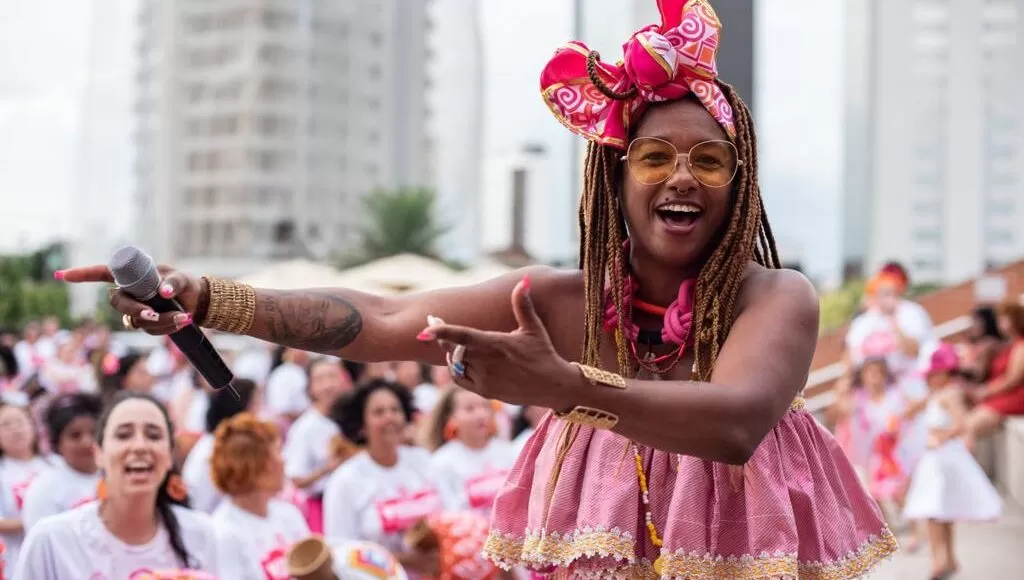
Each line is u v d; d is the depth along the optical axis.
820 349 20.27
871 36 59.97
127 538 4.16
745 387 1.96
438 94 62.09
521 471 2.39
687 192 2.20
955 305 20.28
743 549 2.19
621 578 2.19
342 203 60.44
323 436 7.70
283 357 12.66
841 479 2.41
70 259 58.44
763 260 2.43
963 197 58.22
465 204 60.03
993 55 58.06
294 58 59.25
